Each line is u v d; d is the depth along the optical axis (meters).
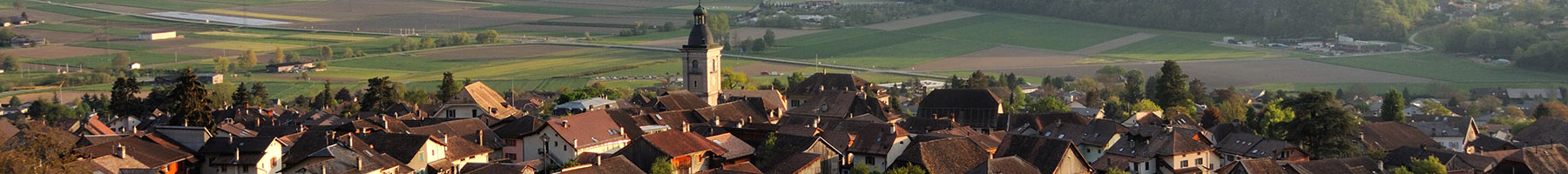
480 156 195.12
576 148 194.88
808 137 197.88
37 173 152.00
